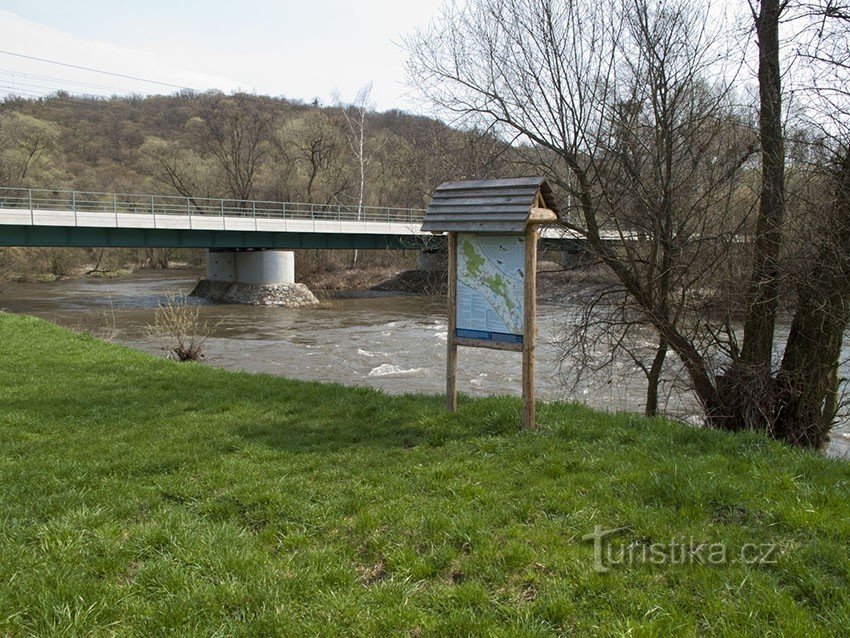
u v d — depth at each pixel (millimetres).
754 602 3539
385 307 37656
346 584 3943
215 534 4543
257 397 9312
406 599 3730
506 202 6672
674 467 5383
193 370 11664
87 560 4176
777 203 9469
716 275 10406
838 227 8789
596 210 11133
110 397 9344
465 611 3566
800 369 9367
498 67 11648
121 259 66500
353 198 55500
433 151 13227
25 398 9242
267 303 38375
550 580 3881
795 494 4871
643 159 10805
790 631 3285
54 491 5465
